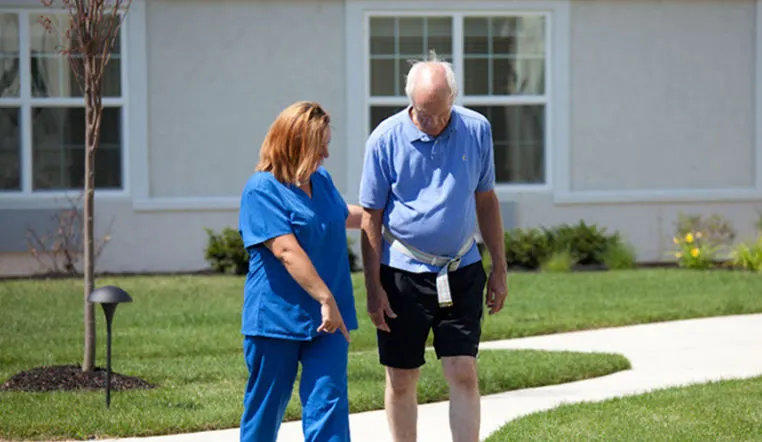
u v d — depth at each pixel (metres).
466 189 8.58
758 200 24.48
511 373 12.61
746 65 24.47
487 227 9.12
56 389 11.90
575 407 10.91
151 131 23.12
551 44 23.86
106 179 23.14
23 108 22.75
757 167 24.55
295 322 7.82
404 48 23.58
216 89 23.25
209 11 23.16
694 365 13.51
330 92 23.47
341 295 8.06
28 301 18.39
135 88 22.97
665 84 24.27
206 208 23.20
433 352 14.27
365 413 11.16
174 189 23.23
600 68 24.08
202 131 23.25
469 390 8.62
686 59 24.30
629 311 17.34
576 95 24.03
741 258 22.78
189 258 23.22
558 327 16.19
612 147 24.19
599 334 15.91
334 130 23.44
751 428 9.94
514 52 23.84
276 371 7.89
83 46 11.94
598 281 20.72
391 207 8.70
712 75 24.38
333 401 7.81
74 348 14.54
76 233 22.77
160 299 18.81
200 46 23.16
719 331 15.94
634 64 24.16
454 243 8.63
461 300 8.71
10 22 22.66
